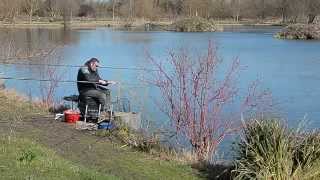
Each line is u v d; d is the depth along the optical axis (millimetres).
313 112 20609
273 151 10141
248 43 55188
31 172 8383
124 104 17312
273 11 113750
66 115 13805
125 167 10578
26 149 9578
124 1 109375
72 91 21594
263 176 9914
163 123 14602
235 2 115250
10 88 20188
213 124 13281
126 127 13508
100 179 8938
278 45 53625
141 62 32781
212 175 11031
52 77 21109
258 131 10469
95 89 13992
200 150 12852
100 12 108812
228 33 75500
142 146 12195
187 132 13188
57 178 8312
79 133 12812
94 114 13859
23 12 78688
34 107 15727
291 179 9992
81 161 10398
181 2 112688
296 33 64562
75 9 99562
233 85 21188
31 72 23641
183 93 13711
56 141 11727
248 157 10312
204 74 13961
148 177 10219
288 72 32344
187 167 11367
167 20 105625
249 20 113938
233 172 10492
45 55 24812
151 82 20922
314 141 10422
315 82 28406
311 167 10125
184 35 68625
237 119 14414
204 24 82375
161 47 45406
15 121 13383
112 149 11805
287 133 10617
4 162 8672
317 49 49031
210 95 14148
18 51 25672
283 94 24578
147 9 108125
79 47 46312
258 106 16656
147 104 17734
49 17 93812
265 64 36156
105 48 45625
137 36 64938
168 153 12109
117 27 90625
